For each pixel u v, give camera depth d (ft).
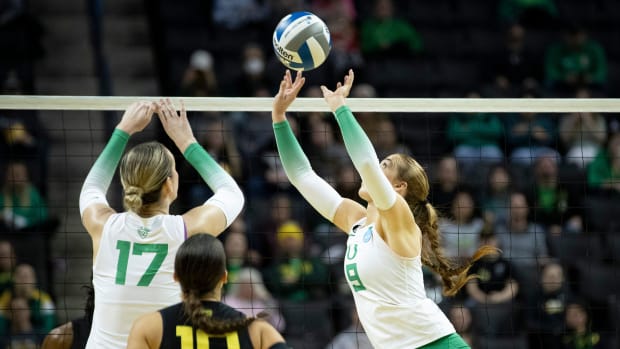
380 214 26.71
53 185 65.26
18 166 57.67
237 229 56.39
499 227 57.67
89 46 77.25
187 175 58.59
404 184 28.89
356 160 26.14
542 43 79.51
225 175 26.81
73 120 68.13
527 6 80.12
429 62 76.43
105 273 24.62
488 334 50.67
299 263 54.75
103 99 32.30
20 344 47.83
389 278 27.22
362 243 27.78
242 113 64.03
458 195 49.49
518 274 54.08
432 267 30.17
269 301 52.42
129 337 22.36
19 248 56.24
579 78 74.18
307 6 76.07
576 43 74.79
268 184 60.70
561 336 51.78
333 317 53.26
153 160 24.73
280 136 29.81
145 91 76.84
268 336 22.57
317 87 68.44
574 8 82.84
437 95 73.92
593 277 58.13
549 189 61.62
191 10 79.30
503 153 64.80
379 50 74.74
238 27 77.61
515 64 73.51
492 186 59.77
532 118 66.18
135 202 24.26
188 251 22.27
